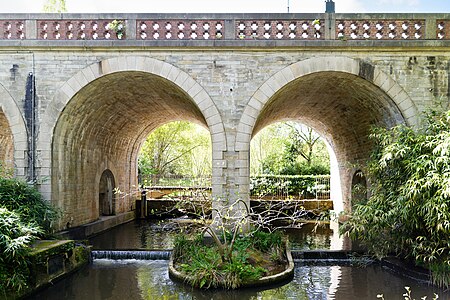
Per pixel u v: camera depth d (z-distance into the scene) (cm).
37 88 1178
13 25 1190
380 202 1010
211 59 1170
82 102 1252
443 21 1178
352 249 1220
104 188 1739
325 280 960
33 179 1170
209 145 3159
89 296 852
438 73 1163
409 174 941
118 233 1556
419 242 971
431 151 925
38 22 1188
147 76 1223
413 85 1162
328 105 1524
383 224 1005
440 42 1150
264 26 1180
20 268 819
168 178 2869
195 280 891
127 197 1948
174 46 1155
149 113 1750
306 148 3105
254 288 894
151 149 3016
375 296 846
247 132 1159
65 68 1180
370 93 1232
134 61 1171
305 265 1102
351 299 829
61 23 1187
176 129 2989
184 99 1366
